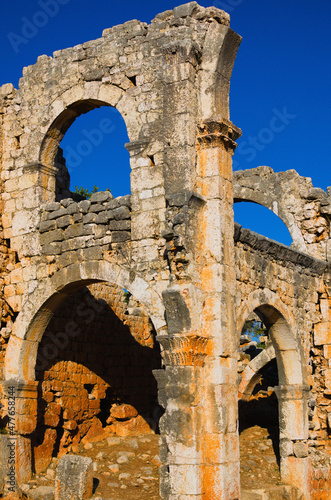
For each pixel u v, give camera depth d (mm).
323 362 20812
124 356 23922
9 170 19375
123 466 19281
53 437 19750
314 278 21188
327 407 20641
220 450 14438
